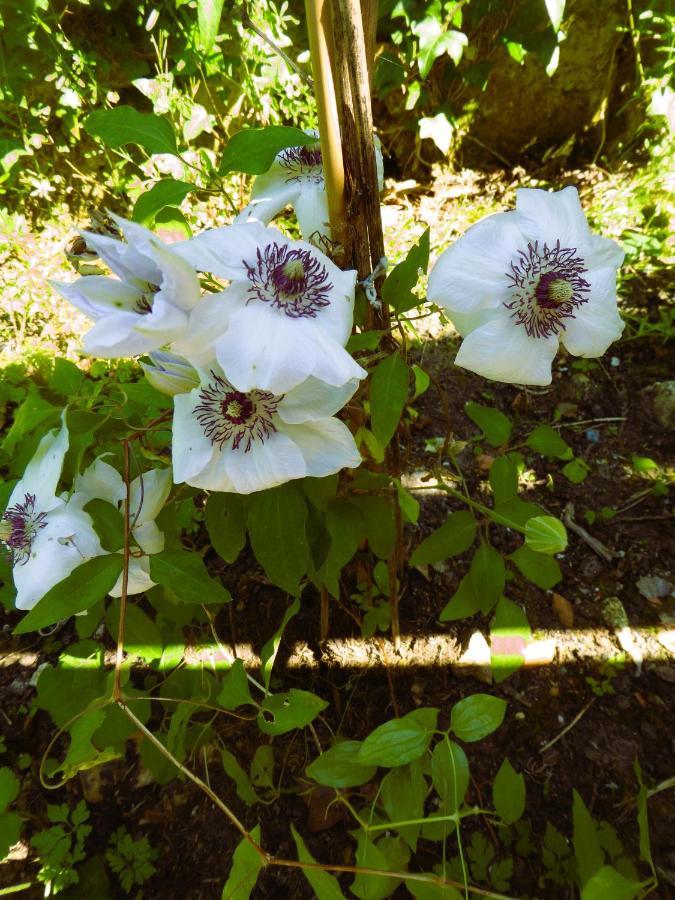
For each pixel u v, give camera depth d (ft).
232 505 1.24
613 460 2.34
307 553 1.15
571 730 1.72
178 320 0.81
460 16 2.93
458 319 0.99
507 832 1.55
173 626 1.52
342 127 0.97
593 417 2.47
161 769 1.36
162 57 2.93
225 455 0.96
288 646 1.90
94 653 1.37
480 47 3.25
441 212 3.30
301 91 2.99
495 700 1.05
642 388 2.53
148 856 1.56
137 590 1.22
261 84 2.94
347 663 1.86
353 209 1.05
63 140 3.23
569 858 1.44
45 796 1.66
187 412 0.95
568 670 1.83
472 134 3.58
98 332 0.80
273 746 1.72
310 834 1.59
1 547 1.29
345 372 0.85
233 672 1.15
